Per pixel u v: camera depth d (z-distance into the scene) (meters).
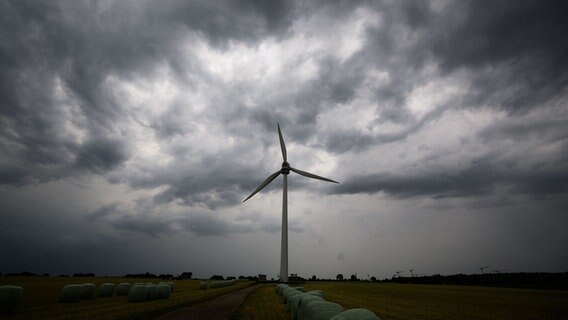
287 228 73.06
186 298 28.48
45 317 15.62
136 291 25.08
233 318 16.66
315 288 59.06
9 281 52.06
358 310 8.38
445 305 31.38
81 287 25.44
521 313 25.91
